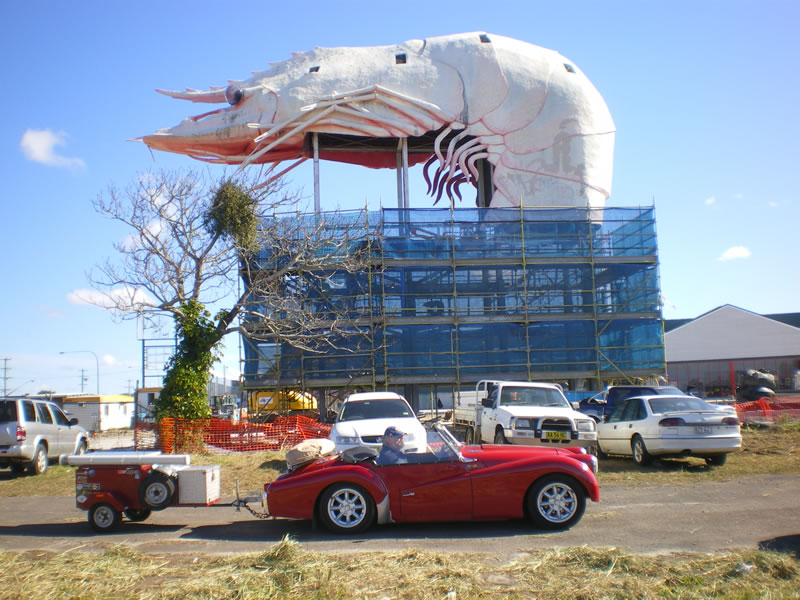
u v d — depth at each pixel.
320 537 8.52
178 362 20.67
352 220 26.78
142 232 20.92
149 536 8.89
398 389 28.64
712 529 8.38
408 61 31.33
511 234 27.83
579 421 14.68
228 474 14.53
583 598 5.89
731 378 45.19
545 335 27.44
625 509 9.78
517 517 8.73
